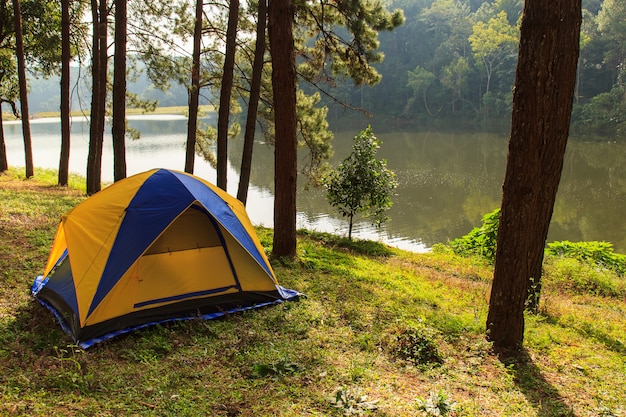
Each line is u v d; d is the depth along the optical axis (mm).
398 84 75562
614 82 57094
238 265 6777
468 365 5438
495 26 64062
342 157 37375
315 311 6719
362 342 5789
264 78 16094
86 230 6371
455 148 44281
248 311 6633
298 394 4469
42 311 6258
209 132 18656
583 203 23453
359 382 4785
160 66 14828
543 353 6020
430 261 12422
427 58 75812
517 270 5930
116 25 13391
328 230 19188
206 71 16188
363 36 12461
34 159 37062
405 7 79625
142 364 4996
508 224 5891
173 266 6359
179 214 6312
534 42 5344
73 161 36281
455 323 6633
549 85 5441
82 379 4512
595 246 14188
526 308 7707
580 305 9164
